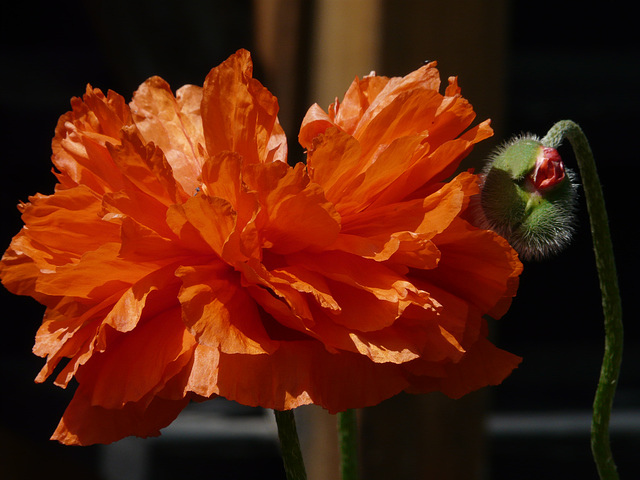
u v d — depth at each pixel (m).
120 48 0.86
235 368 0.58
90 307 0.60
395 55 0.71
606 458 0.62
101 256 0.59
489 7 0.71
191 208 0.58
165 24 0.83
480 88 0.71
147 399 0.59
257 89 0.60
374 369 0.59
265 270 0.59
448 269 0.60
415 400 0.72
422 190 0.61
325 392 0.59
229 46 0.86
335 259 0.60
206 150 0.61
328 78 0.71
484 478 0.73
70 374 0.59
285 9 0.72
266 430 1.36
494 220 0.63
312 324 0.59
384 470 0.73
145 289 0.59
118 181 0.61
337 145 0.59
